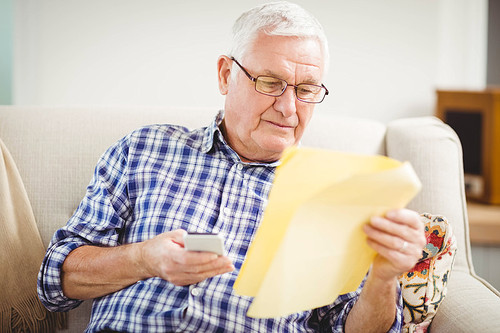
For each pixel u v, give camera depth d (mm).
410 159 1541
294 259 942
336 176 966
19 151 1545
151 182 1353
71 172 1534
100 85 2459
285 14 1255
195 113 1626
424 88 2502
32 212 1479
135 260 1191
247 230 1304
